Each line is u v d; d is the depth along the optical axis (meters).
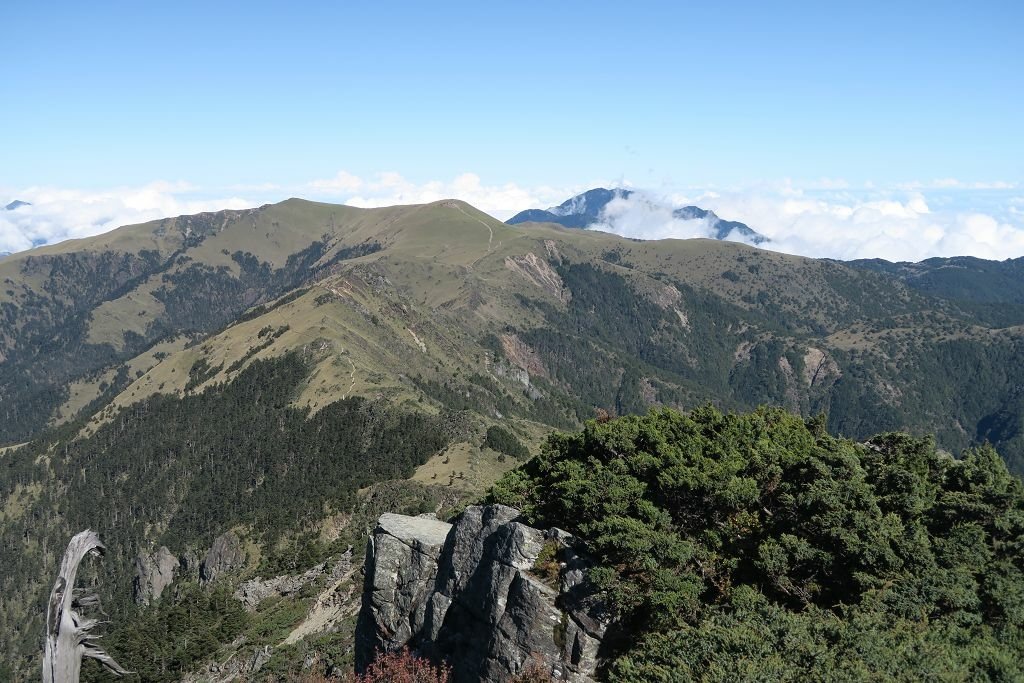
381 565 48.16
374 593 47.94
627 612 35.69
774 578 36.78
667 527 39.41
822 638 29.83
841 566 36.94
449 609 43.03
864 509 38.91
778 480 42.44
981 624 33.62
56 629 13.66
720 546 39.19
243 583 112.50
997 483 45.28
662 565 36.31
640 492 40.84
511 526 40.66
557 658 36.28
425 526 49.81
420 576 46.97
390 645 47.00
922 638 30.12
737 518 40.44
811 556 36.50
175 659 83.00
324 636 73.50
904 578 35.12
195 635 89.19
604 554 37.53
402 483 134.38
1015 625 33.75
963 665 28.75
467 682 39.81
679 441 47.50
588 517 40.59
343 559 99.44
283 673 69.00
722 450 46.19
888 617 32.62
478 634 40.38
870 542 36.25
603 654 35.75
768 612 32.72
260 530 142.38
